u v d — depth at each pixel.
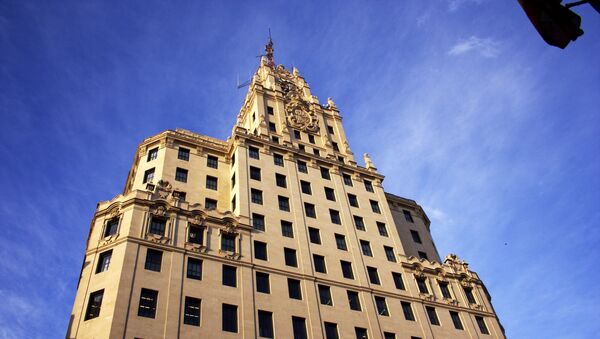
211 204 51.72
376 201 60.09
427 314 48.84
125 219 41.72
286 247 47.00
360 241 53.00
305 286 44.09
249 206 49.19
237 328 37.66
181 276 38.94
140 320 34.47
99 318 34.09
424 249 64.38
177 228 42.84
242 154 55.19
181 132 59.62
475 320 51.56
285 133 63.16
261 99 67.50
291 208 51.84
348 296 45.81
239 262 42.72
